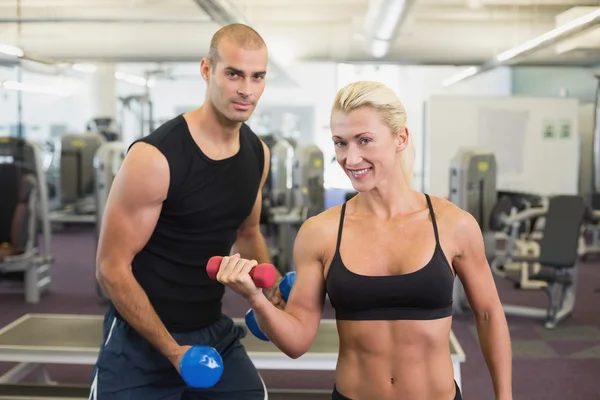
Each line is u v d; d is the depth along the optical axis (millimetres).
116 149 5078
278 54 8070
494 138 9156
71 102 12656
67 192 8641
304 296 1365
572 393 3357
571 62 8398
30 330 2801
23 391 2605
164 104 13281
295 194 5844
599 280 6316
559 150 9266
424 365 1279
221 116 1676
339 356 1358
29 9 7539
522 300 5477
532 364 3811
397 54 7953
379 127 1238
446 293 1269
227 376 1858
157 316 1647
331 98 12953
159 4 7215
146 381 1757
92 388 1779
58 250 7699
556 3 7656
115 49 7711
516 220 5023
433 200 1356
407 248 1280
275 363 2477
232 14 5012
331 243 1329
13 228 5094
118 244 1623
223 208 1758
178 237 1729
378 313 1274
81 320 2977
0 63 8250
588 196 9414
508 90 12078
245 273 1224
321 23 8242
